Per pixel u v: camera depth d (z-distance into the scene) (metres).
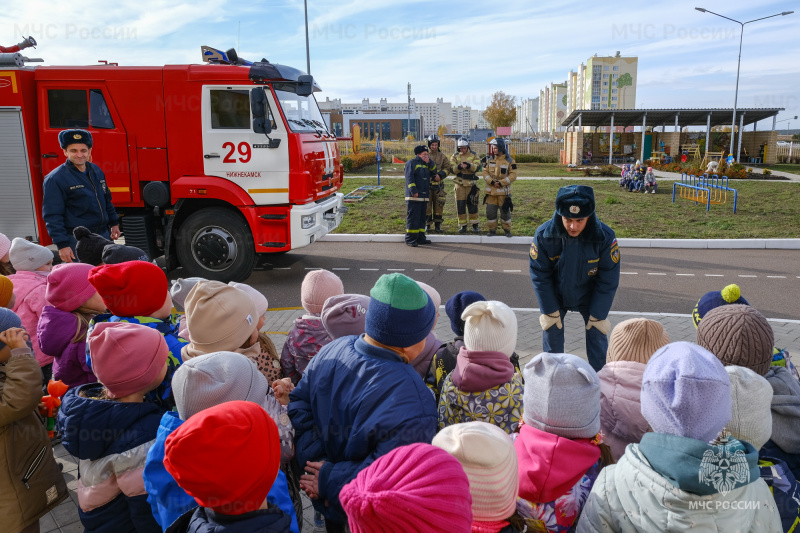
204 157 8.10
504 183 11.48
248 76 7.90
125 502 2.31
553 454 1.89
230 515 1.66
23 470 2.57
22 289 3.96
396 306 2.11
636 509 1.65
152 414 2.34
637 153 41.75
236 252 8.37
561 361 1.99
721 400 1.61
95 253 4.29
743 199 17.77
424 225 11.33
